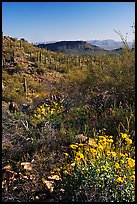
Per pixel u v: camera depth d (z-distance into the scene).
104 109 6.66
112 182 3.41
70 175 3.53
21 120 6.13
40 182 3.89
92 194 3.33
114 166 3.61
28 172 4.22
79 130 5.70
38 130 5.51
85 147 4.12
